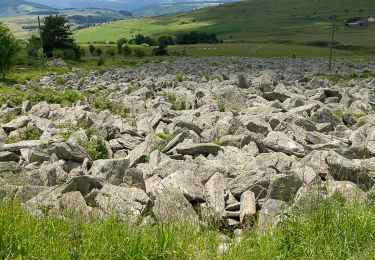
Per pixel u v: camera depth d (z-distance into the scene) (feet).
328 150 44.50
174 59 356.18
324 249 21.36
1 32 191.52
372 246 21.57
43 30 424.87
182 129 56.29
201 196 33.04
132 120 74.95
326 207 25.13
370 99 93.04
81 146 49.85
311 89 116.57
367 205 26.81
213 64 257.75
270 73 172.14
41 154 45.93
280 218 25.25
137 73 199.62
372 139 50.01
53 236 22.30
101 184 33.17
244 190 34.27
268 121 66.39
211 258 20.94
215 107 84.84
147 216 27.68
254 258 21.03
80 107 87.97
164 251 20.93
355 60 333.21
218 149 48.93
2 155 47.62
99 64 309.63
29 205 29.71
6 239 21.25
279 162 42.50
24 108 93.66
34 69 264.52
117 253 20.62
